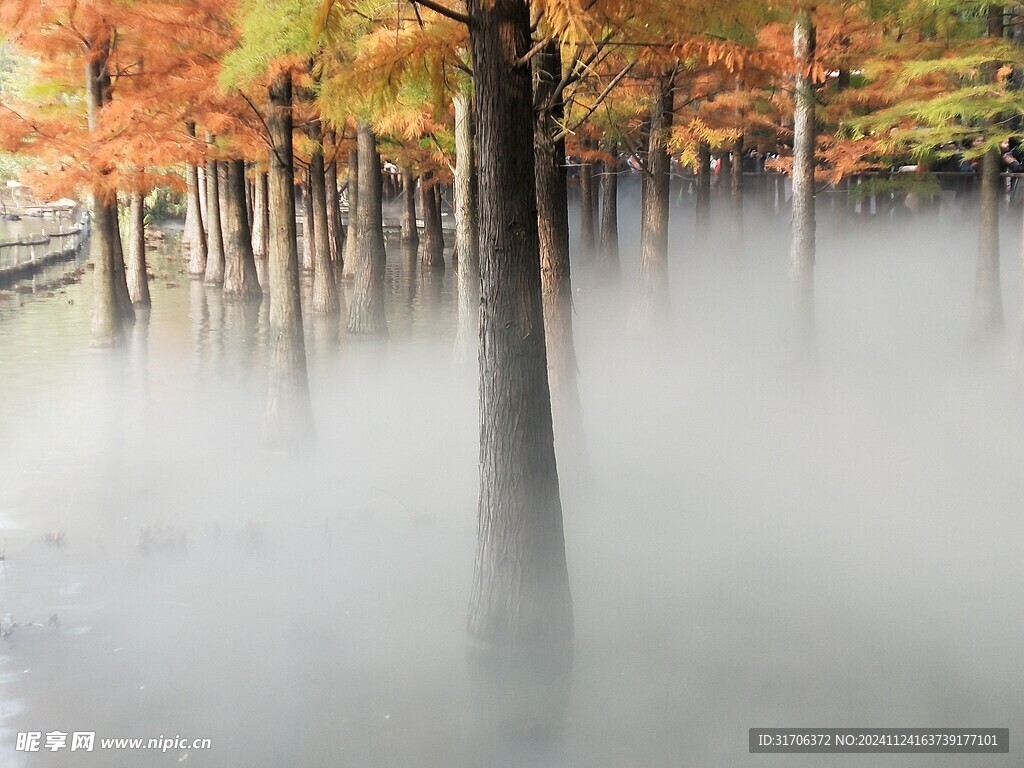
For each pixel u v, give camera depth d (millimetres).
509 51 8141
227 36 17281
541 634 8664
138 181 19203
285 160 14695
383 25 13336
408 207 56094
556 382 12648
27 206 67562
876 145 21469
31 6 17781
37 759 7332
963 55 18156
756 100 25312
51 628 9445
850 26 18391
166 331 26297
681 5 9500
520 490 8594
